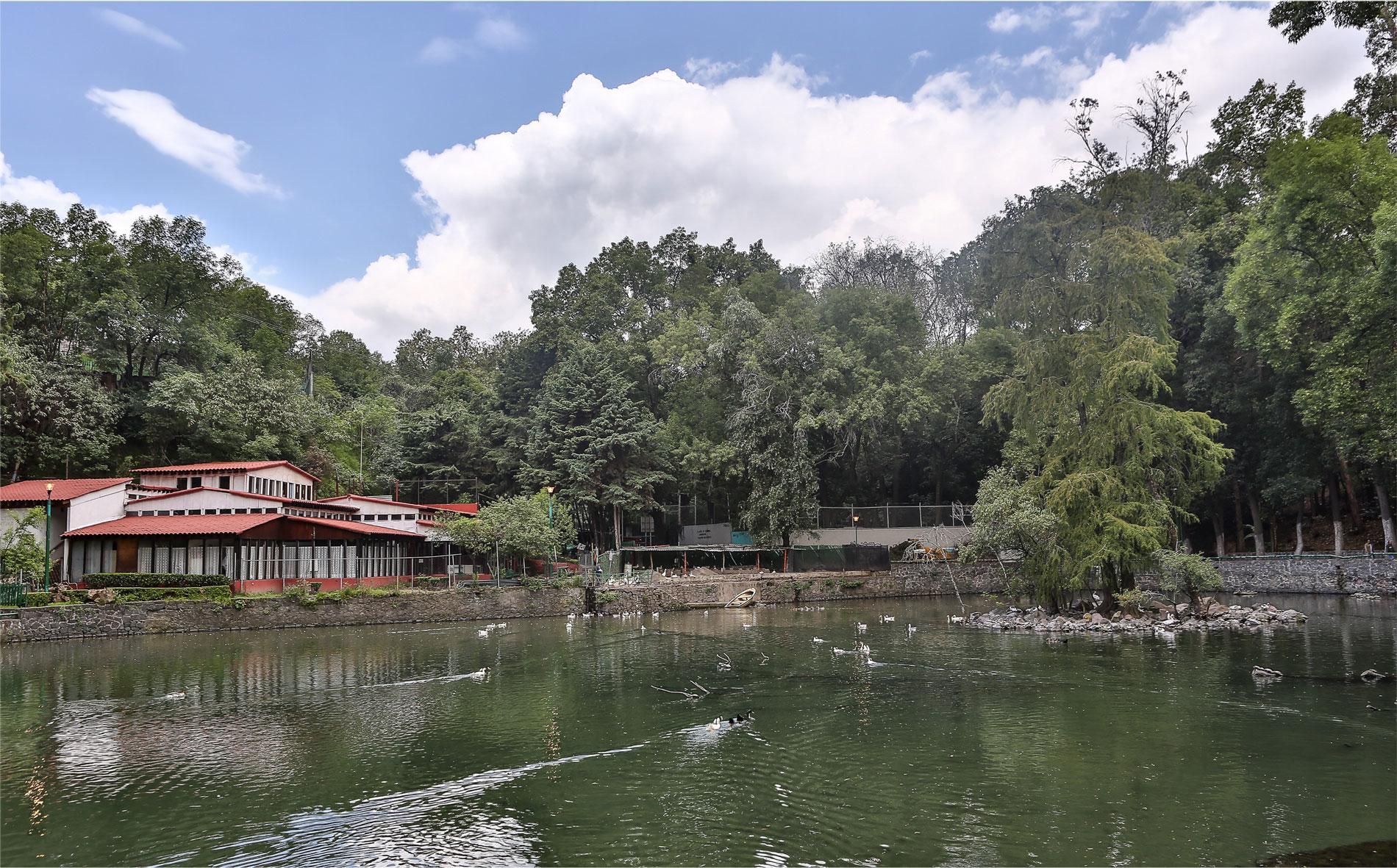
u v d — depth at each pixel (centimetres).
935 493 8350
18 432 5628
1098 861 1345
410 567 6059
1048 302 4416
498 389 8969
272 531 4853
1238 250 5109
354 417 9331
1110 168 5309
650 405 8388
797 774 1814
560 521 6366
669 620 5094
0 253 6247
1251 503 6531
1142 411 4188
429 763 1930
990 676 2897
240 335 9338
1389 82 4878
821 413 6756
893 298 7606
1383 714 2266
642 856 1391
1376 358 3766
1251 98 6488
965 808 1592
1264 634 3766
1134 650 3403
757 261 10894
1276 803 1592
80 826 1555
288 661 3394
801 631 4356
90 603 4231
